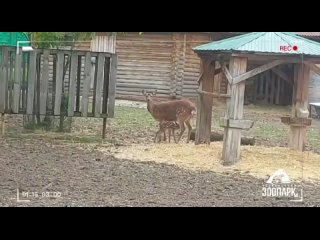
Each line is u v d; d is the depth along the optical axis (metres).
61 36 15.27
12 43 16.45
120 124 16.14
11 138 12.55
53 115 13.31
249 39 11.10
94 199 7.68
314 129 18.02
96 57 13.21
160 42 25.52
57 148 11.72
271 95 26.50
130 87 25.78
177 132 14.74
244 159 11.22
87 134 13.86
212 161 11.01
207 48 11.83
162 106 12.90
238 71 10.70
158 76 25.59
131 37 25.75
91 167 9.99
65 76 14.26
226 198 8.20
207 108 12.80
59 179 8.91
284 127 18.14
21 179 8.78
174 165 10.56
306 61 10.95
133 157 11.16
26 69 13.03
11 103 12.96
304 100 12.34
